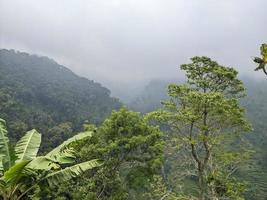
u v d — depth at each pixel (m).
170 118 20.56
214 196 20.98
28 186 11.06
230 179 22.02
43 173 10.96
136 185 25.11
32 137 12.54
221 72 20.89
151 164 24.73
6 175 9.79
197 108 20.67
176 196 22.03
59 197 22.48
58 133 56.75
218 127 21.47
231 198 21.05
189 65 21.70
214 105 19.88
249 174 51.03
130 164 25.92
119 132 25.14
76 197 23.11
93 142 25.19
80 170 11.22
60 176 10.96
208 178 21.05
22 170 10.02
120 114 25.45
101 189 25.33
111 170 25.19
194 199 21.50
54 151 11.84
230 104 20.27
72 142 12.16
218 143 20.73
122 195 24.80
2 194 10.68
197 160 21.23
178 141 21.69
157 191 22.67
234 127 21.59
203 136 20.20
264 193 46.31
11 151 10.90
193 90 21.31
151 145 25.20
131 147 24.41
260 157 60.12
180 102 21.41
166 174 30.23
